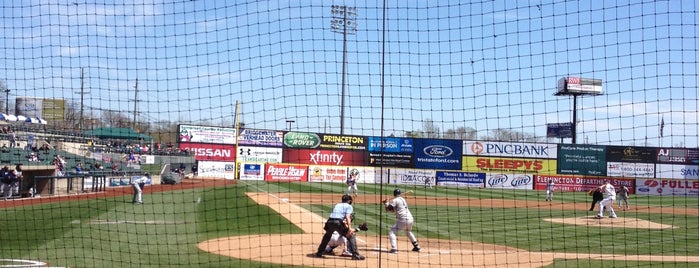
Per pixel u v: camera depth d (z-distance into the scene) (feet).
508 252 47.57
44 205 77.10
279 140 161.79
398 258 43.47
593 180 158.30
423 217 79.71
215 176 154.92
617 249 50.67
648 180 154.71
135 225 56.70
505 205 108.78
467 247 50.24
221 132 155.22
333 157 163.53
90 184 106.22
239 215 67.82
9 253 39.99
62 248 42.37
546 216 85.71
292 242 49.21
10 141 102.37
